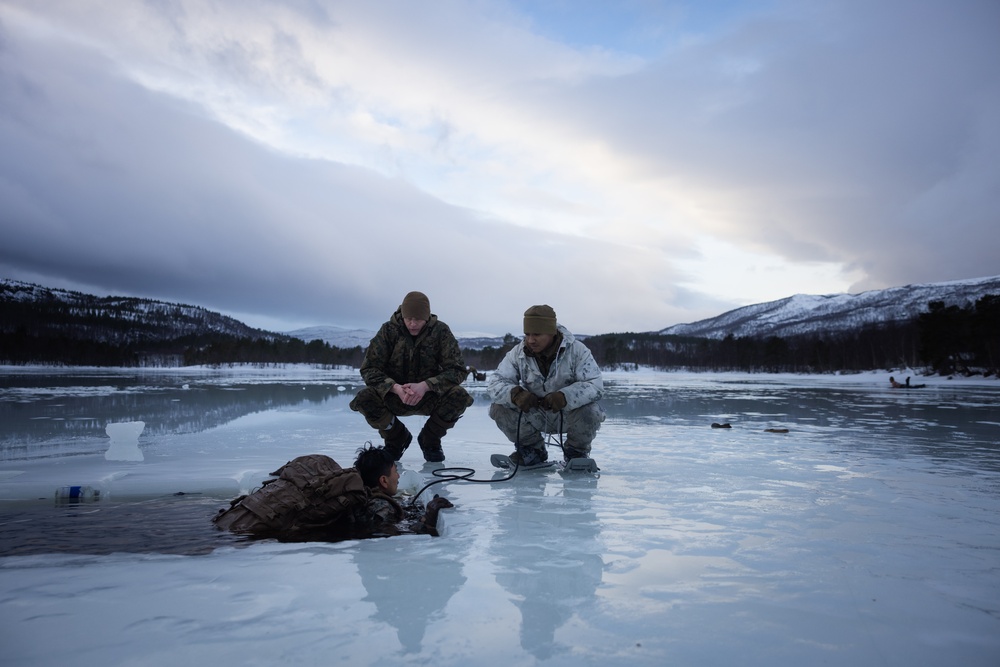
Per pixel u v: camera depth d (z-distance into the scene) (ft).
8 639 4.35
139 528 8.30
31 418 25.00
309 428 21.86
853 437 20.53
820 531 7.98
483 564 6.44
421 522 8.40
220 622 4.72
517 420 14.32
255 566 6.31
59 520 8.82
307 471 9.11
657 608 5.16
